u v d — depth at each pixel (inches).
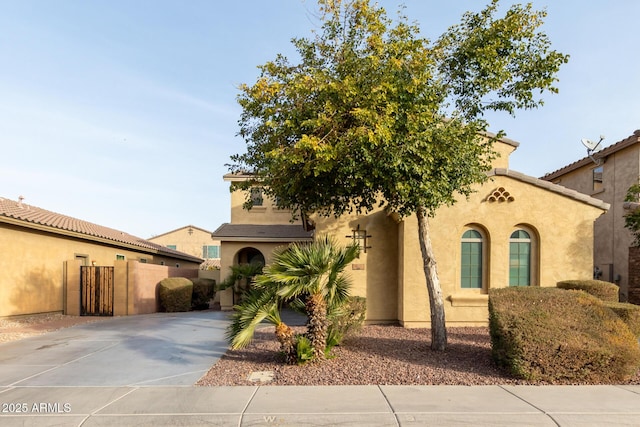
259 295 324.5
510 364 280.8
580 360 269.6
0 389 257.3
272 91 331.0
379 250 506.9
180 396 241.3
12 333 466.9
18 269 577.0
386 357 325.7
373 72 323.6
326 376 279.1
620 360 270.4
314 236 509.0
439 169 315.6
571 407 223.0
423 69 323.3
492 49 325.7
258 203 882.8
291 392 247.0
